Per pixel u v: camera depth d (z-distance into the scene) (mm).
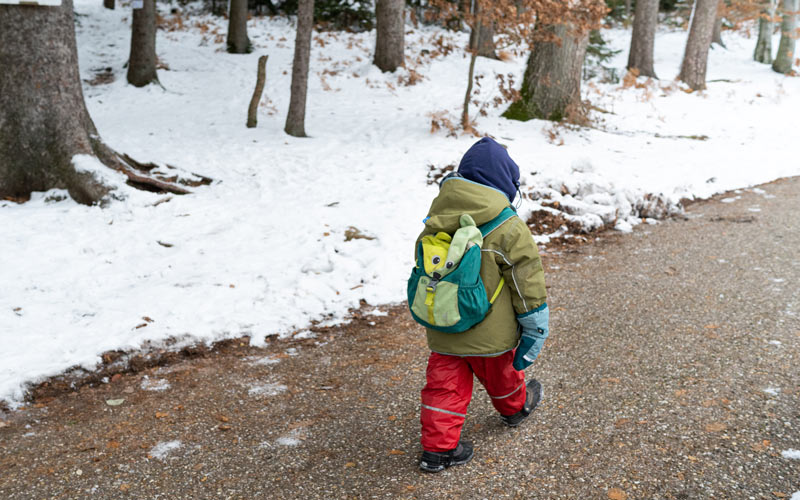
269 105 13367
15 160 7477
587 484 2715
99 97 13953
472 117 12039
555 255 6504
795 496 2516
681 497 2576
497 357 2885
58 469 3029
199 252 6098
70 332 4402
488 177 2785
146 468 3027
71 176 7379
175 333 4434
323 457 3082
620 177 8570
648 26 18266
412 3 21562
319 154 9680
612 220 7422
